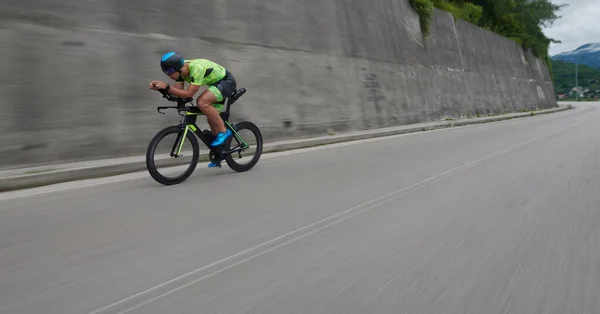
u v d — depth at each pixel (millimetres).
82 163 6305
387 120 15688
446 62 22875
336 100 12930
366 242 3348
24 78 6113
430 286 2578
